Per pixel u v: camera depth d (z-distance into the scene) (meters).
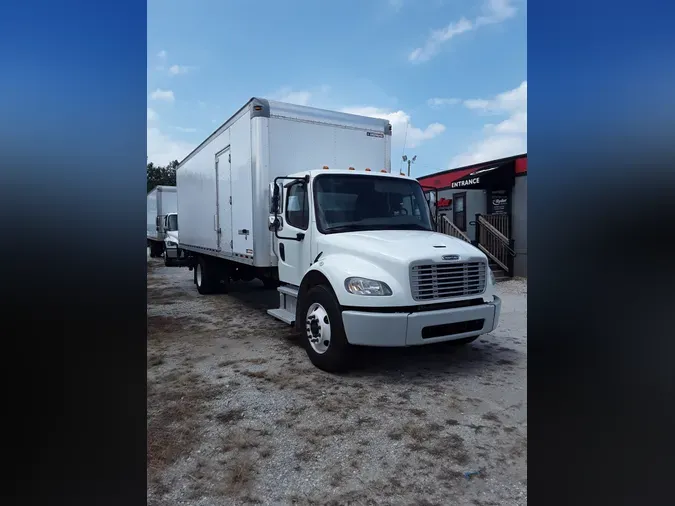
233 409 3.94
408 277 4.43
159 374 4.87
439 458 3.14
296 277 6.00
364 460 3.12
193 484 2.85
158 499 2.69
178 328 7.04
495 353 5.58
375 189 6.02
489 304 4.82
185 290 11.37
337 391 4.34
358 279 4.52
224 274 10.32
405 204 6.12
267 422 3.69
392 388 4.41
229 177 7.88
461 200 14.50
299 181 5.90
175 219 19.02
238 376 4.78
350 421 3.70
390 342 4.36
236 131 7.40
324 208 5.63
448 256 4.66
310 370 4.96
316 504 2.66
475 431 3.52
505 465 3.05
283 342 6.17
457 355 5.48
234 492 2.77
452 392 4.31
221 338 6.41
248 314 8.13
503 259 12.31
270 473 2.97
